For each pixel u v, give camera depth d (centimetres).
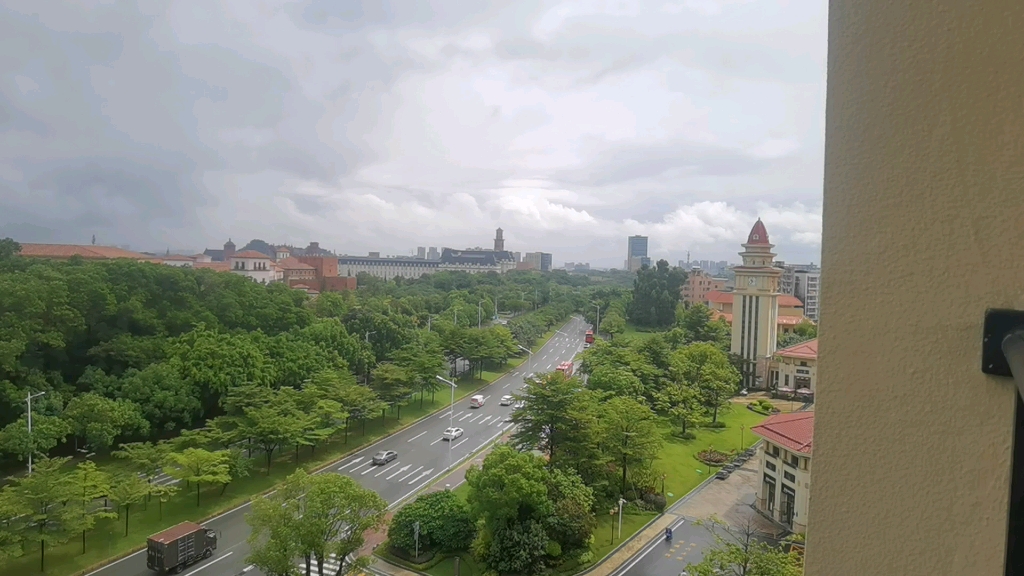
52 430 2183
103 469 2227
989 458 105
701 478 2512
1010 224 103
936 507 110
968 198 107
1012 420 102
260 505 1493
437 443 2877
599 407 2447
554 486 1861
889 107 116
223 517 2036
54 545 1642
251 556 1463
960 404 108
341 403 2839
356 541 1528
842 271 121
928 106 111
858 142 120
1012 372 88
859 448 119
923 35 112
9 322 2516
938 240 110
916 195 112
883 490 116
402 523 1809
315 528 1460
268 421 2344
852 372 120
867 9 119
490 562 1652
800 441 1973
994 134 105
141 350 2911
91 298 2933
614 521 2047
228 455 2192
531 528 1675
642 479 2242
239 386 2752
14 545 1545
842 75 122
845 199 121
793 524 1967
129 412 2384
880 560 116
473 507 1731
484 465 1758
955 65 109
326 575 1681
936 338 110
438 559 1752
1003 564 104
